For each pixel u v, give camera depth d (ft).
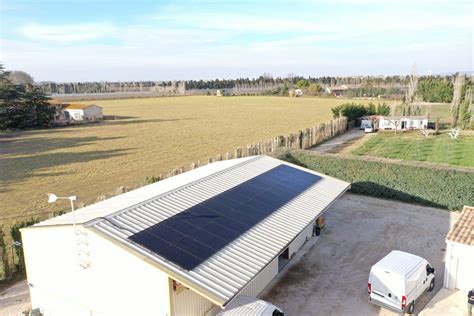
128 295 42.29
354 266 60.49
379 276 48.39
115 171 126.52
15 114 242.17
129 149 165.48
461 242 52.47
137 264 40.63
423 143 165.37
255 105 390.21
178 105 411.54
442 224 75.77
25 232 48.98
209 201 55.72
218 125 242.17
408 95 266.36
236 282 39.63
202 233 46.88
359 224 76.69
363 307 50.16
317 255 64.39
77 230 44.06
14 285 58.18
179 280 37.81
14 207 91.81
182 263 40.11
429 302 51.01
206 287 37.58
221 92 621.31
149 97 575.79
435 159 135.03
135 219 47.26
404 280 46.24
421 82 321.93
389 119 203.21
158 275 39.42
